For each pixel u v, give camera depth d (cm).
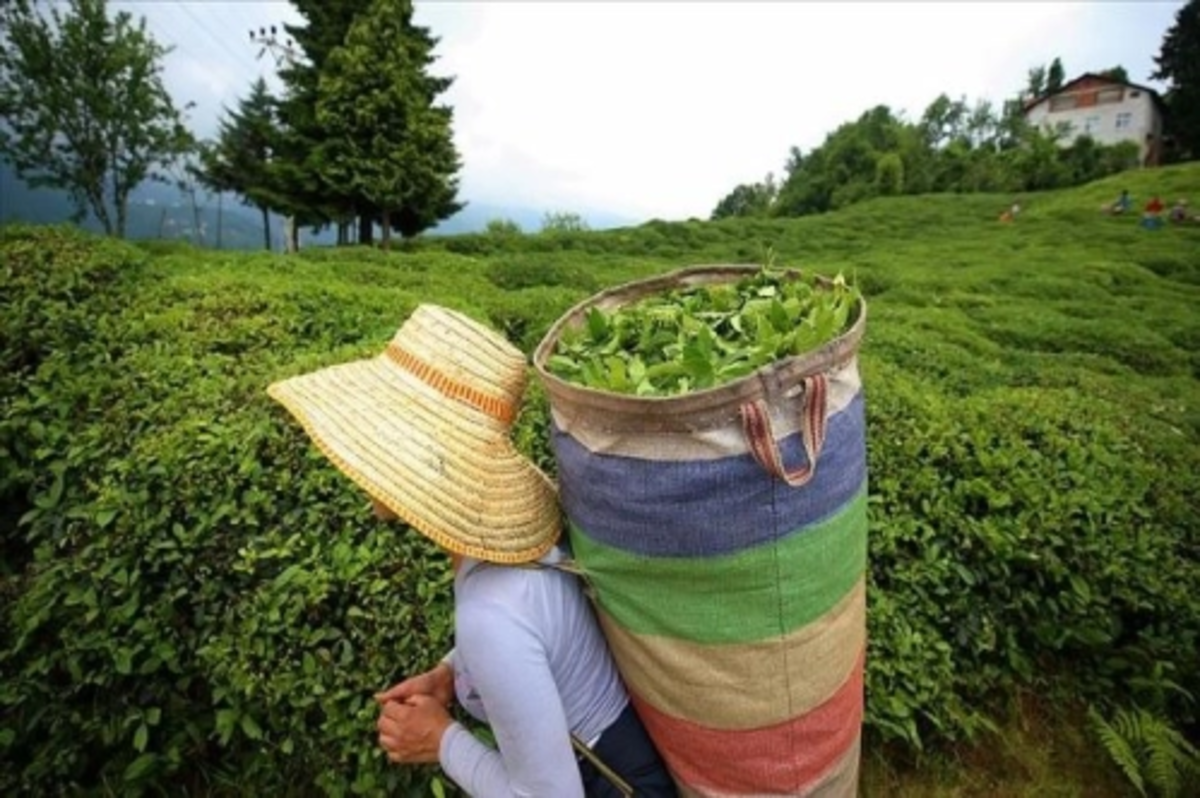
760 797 117
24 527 281
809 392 98
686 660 110
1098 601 271
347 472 113
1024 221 2834
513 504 117
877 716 244
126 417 275
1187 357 914
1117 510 291
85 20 1816
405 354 122
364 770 210
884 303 1162
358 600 223
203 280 409
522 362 125
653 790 124
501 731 111
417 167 2181
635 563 106
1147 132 5112
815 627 109
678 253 2298
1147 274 1617
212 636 221
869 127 5775
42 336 323
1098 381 584
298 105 2283
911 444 303
